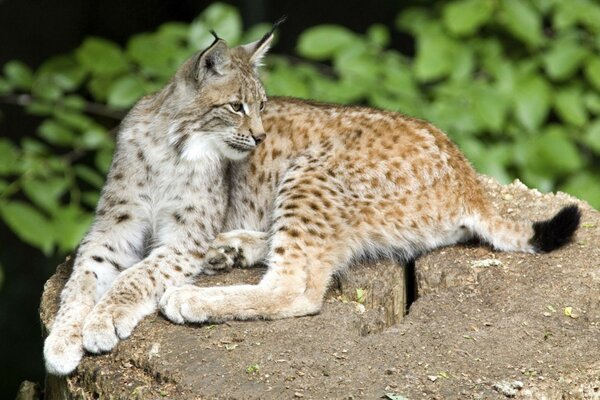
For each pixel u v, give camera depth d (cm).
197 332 902
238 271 1020
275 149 1072
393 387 814
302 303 936
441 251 1026
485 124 1405
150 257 1001
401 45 2112
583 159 1529
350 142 1036
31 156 1368
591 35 1523
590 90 1528
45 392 984
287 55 2125
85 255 1017
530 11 1492
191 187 1027
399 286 994
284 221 994
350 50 1456
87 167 1529
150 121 1045
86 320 907
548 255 1009
